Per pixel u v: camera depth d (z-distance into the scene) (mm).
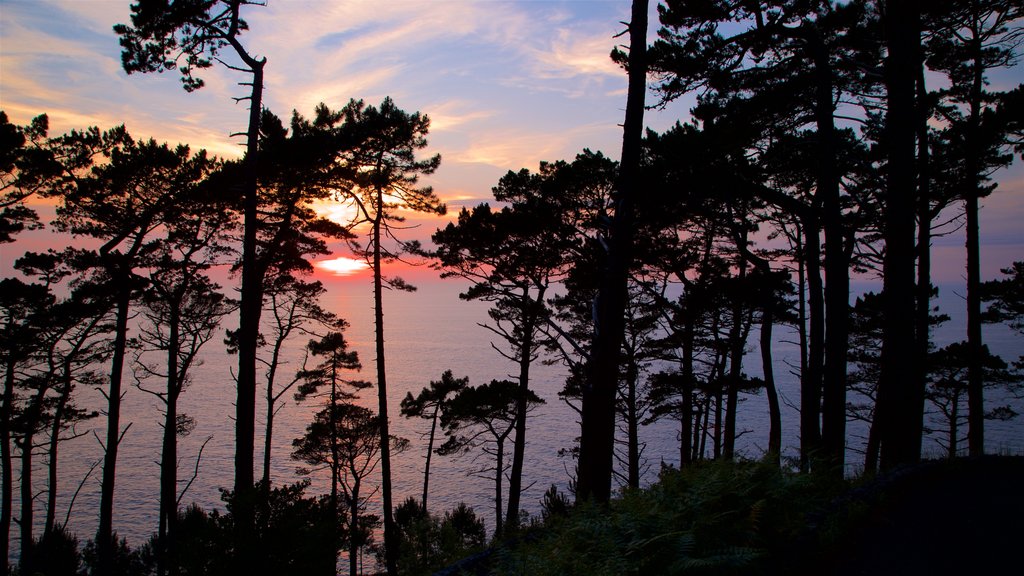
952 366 26047
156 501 58688
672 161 11953
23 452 22922
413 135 19125
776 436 17297
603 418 9070
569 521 7113
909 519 6531
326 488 59062
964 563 5160
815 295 13812
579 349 10641
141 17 13562
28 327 20750
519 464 23984
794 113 13422
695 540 4957
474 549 11148
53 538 26016
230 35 14266
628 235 9297
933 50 16047
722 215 14406
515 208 20094
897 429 10438
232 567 8453
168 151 19750
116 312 22844
